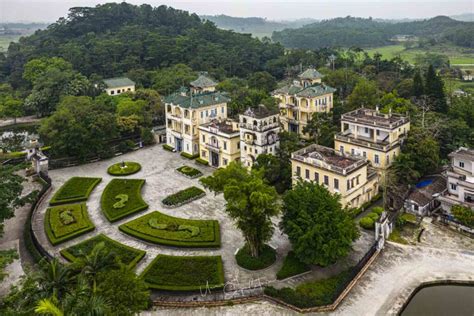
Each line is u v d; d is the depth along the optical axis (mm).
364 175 77000
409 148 83500
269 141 91000
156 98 136375
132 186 88750
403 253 63344
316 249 55312
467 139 93438
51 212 77750
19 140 125688
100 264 44938
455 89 161125
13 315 39656
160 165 103750
